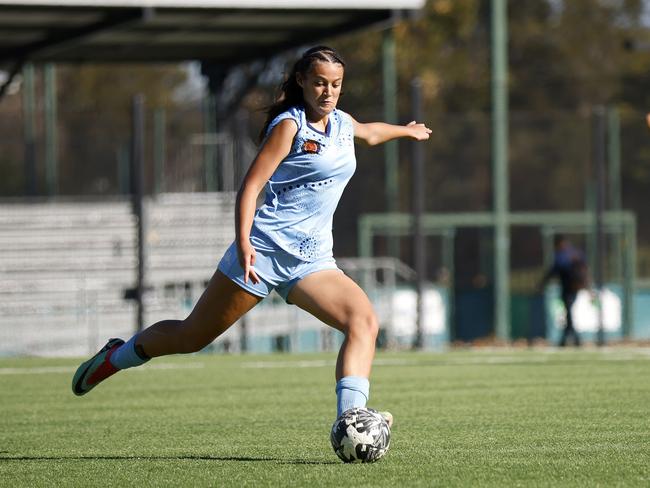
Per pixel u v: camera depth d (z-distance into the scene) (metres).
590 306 93.00
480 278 96.75
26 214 96.56
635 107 134.88
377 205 95.88
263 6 76.19
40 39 86.06
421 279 67.75
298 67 20.62
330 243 21.53
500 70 92.31
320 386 39.09
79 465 22.31
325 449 23.83
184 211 94.75
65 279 87.38
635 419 28.48
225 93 106.50
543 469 20.50
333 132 20.94
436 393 35.72
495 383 38.91
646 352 58.00
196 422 29.39
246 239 20.31
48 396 36.53
